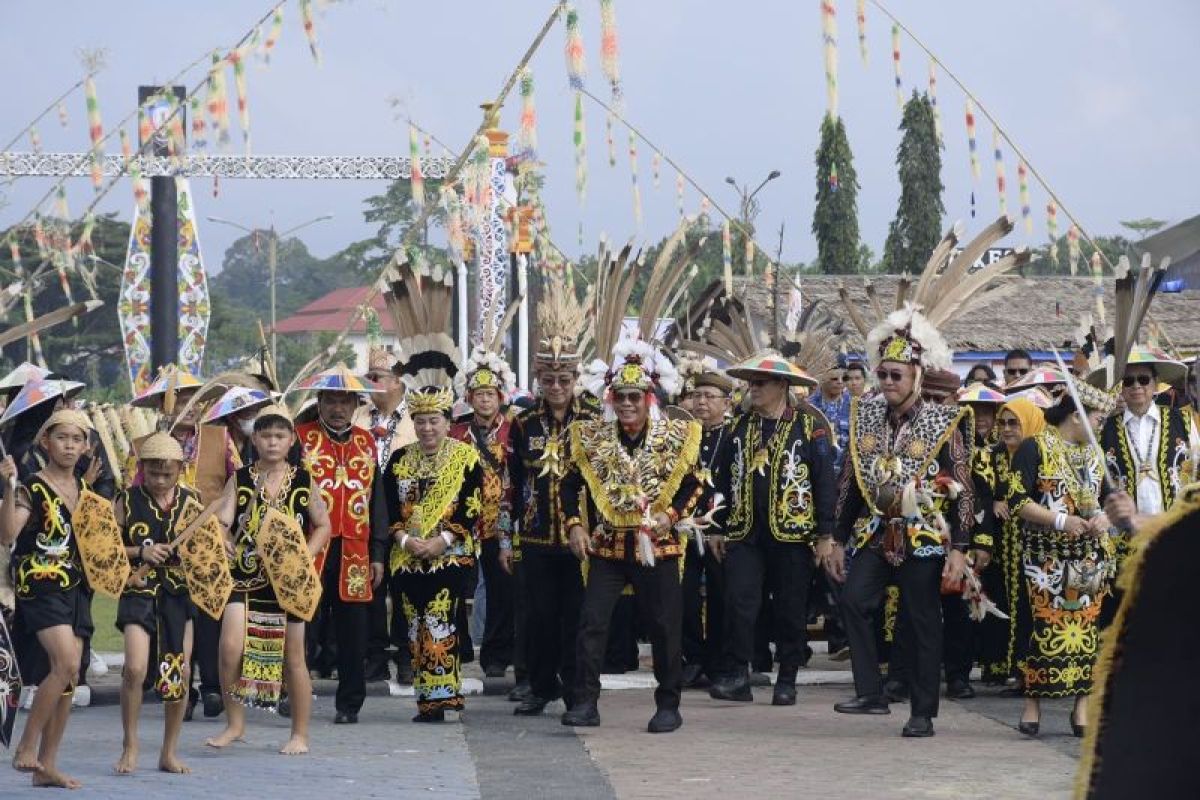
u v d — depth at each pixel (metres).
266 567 15.66
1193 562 8.52
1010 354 24.86
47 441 14.41
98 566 14.20
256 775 14.59
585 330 20.69
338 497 17.59
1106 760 8.53
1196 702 8.55
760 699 19.69
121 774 14.68
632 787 13.97
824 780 14.26
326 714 18.81
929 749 15.93
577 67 18.59
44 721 14.00
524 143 20.23
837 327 25.50
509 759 15.45
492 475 20.22
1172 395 20.22
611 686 20.70
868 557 17.41
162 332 32.09
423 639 17.91
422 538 17.70
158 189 31.81
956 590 17.62
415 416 17.84
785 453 19.02
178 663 14.79
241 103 19.42
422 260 20.03
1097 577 16.33
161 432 15.20
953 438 16.86
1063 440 16.56
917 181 53.00
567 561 18.08
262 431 15.82
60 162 25.53
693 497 17.03
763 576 19.34
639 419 16.86
